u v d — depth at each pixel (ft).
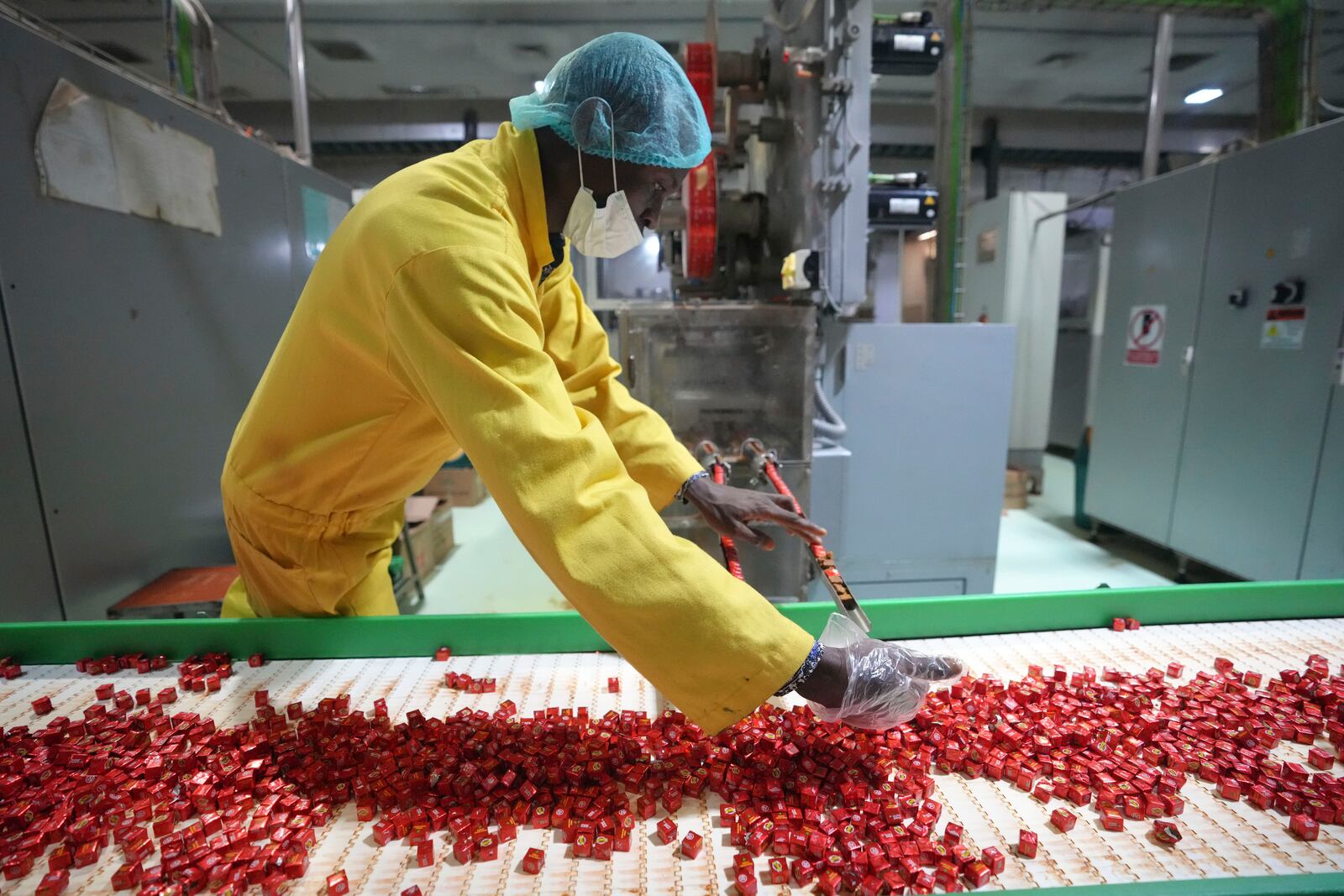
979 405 9.09
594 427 2.51
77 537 5.73
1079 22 16.17
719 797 2.67
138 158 6.32
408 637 3.73
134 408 6.33
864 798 2.53
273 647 3.73
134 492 6.34
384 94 20.56
